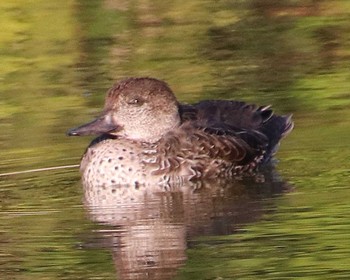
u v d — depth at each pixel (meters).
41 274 10.48
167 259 10.73
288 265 10.50
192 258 10.73
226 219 11.85
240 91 17.80
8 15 22.39
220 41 20.97
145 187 13.52
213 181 13.69
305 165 13.91
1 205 12.71
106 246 11.15
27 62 20.12
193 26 21.94
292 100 17.09
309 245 10.93
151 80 13.91
